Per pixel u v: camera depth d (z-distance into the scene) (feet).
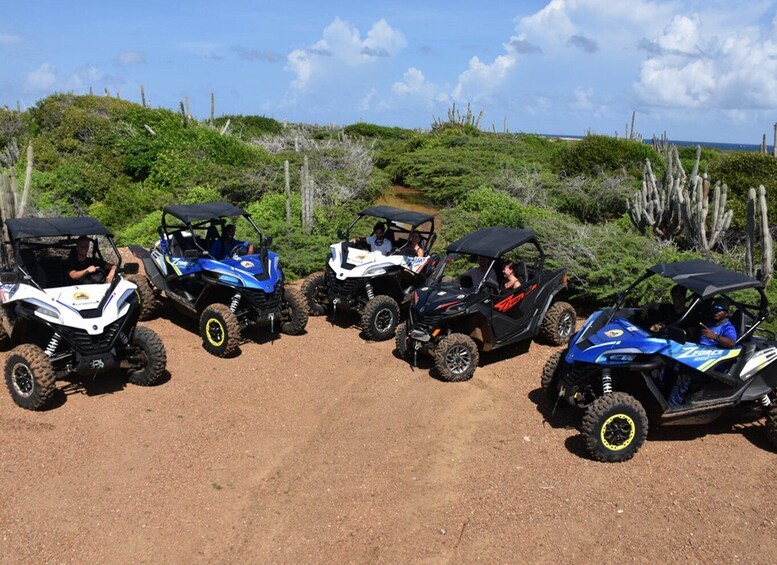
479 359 27.84
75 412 21.67
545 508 17.47
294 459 19.65
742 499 18.02
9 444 19.48
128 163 66.90
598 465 19.62
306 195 46.78
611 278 32.53
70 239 26.43
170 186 63.93
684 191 40.16
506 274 27.43
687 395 20.85
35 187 59.06
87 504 16.98
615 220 51.90
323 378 25.55
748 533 16.56
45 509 16.69
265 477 18.66
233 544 15.84
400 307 32.17
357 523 16.75
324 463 19.49
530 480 18.79
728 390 20.80
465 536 16.33
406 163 77.41
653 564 15.42
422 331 25.38
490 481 18.72
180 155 67.46
